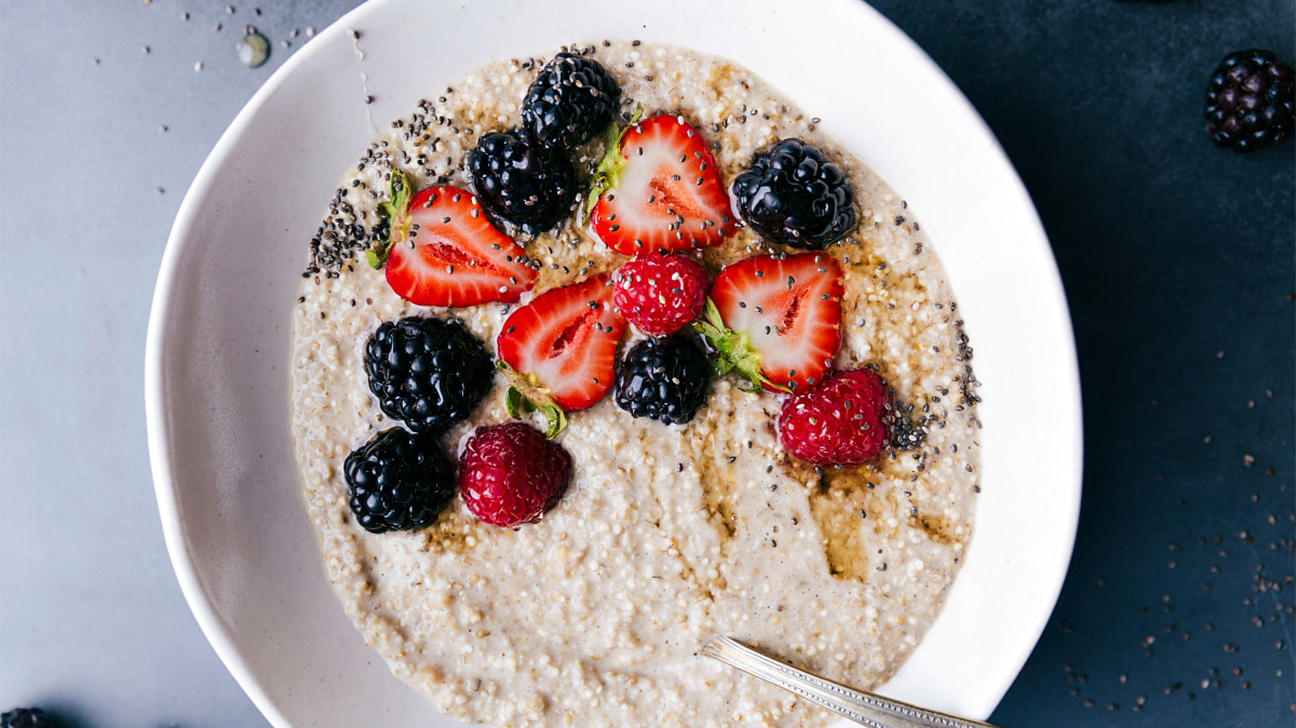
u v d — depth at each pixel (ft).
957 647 0.88
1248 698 0.94
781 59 0.87
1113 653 0.95
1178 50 0.93
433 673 0.88
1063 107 0.93
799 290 0.87
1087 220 0.94
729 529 0.89
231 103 0.96
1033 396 0.86
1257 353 0.94
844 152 0.88
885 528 0.89
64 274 0.97
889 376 0.88
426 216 0.87
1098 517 0.95
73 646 0.98
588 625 0.89
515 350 0.87
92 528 0.98
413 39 0.85
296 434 0.89
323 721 0.88
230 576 0.86
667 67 0.88
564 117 0.83
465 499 0.86
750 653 0.86
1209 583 0.94
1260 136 0.90
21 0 0.96
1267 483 0.94
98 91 0.96
